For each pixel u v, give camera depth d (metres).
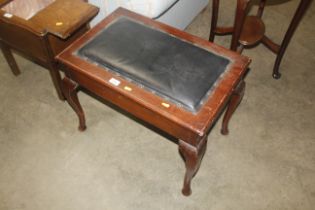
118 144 1.55
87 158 1.50
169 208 1.35
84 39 1.26
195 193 1.39
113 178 1.43
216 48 1.23
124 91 1.10
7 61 1.74
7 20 1.39
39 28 1.35
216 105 1.06
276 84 1.79
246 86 1.78
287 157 1.50
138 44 1.21
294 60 1.91
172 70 1.13
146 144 1.55
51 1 1.68
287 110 1.67
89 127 1.61
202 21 2.14
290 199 1.37
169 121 1.06
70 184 1.41
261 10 1.94
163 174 1.45
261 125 1.61
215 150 1.52
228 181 1.42
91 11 1.48
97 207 1.35
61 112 1.67
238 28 1.48
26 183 1.41
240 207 1.34
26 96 1.74
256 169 1.46
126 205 1.36
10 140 1.56
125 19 1.33
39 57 1.52
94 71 1.16
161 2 1.53
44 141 1.56
